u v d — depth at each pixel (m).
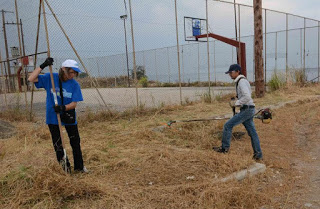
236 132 6.39
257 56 11.30
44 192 3.16
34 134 6.00
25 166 3.59
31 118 8.00
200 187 3.46
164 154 4.58
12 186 3.30
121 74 21.33
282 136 6.39
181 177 3.79
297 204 3.33
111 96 15.41
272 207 3.27
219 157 4.35
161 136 6.01
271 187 3.79
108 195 3.30
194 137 6.08
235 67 4.84
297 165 4.70
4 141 5.32
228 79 19.80
